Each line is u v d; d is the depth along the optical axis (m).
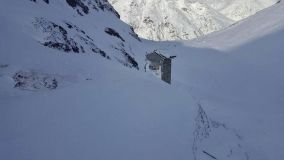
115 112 15.53
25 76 19.95
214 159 17.02
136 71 26.66
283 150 26.72
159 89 20.39
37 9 36.28
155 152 13.83
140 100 17.61
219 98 45.97
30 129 13.10
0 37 23.73
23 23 29.27
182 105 19.67
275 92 50.22
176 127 16.84
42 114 14.41
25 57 22.16
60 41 31.33
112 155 12.52
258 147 26.00
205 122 20.62
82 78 21.86
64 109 14.98
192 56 79.06
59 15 41.19
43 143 12.23
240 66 67.25
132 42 62.53
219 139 20.14
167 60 34.75
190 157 15.33
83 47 36.34
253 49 75.56
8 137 12.45
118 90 18.06
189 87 49.06
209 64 71.31
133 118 15.63
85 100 16.09
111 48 46.72
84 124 13.94
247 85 55.41
